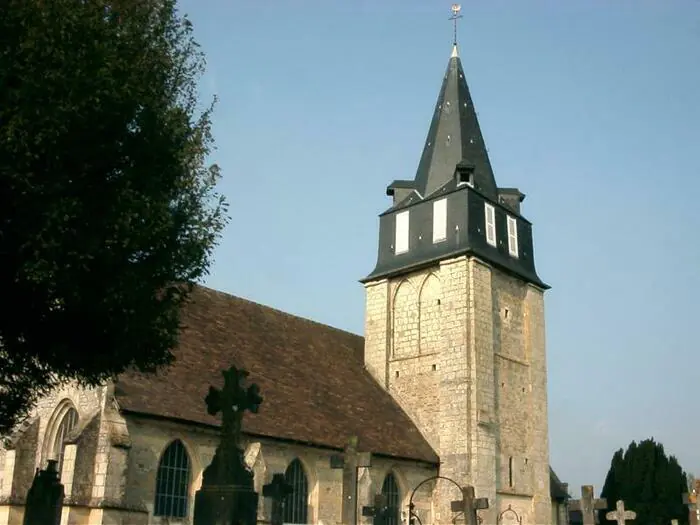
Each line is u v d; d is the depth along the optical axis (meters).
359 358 40.53
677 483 56.62
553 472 45.28
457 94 43.50
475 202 39.28
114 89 13.25
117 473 23.48
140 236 13.88
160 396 26.14
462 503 28.67
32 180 12.72
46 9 12.91
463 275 37.41
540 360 40.47
